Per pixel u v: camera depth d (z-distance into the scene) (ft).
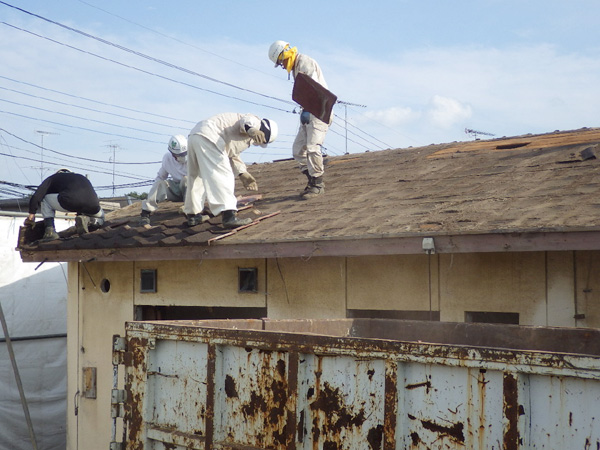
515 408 10.27
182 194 31.48
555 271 18.67
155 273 27.58
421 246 18.79
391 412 11.43
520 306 19.17
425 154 32.14
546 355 10.02
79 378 30.22
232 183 25.16
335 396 12.16
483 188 23.16
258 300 24.53
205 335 13.75
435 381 11.16
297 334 12.53
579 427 9.84
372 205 23.99
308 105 26.99
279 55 27.30
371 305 21.93
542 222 17.42
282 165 38.40
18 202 56.39
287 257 22.94
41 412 42.22
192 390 14.02
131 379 14.90
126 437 14.85
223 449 13.33
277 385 12.82
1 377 40.86
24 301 42.45
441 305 20.57
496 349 10.48
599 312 17.88
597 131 30.14
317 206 25.82
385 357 11.57
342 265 22.62
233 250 22.95
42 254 29.30
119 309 28.91
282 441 12.67
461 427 10.83
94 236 28.27
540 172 23.77
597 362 9.57
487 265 19.83
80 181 30.27
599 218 16.80
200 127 25.09
